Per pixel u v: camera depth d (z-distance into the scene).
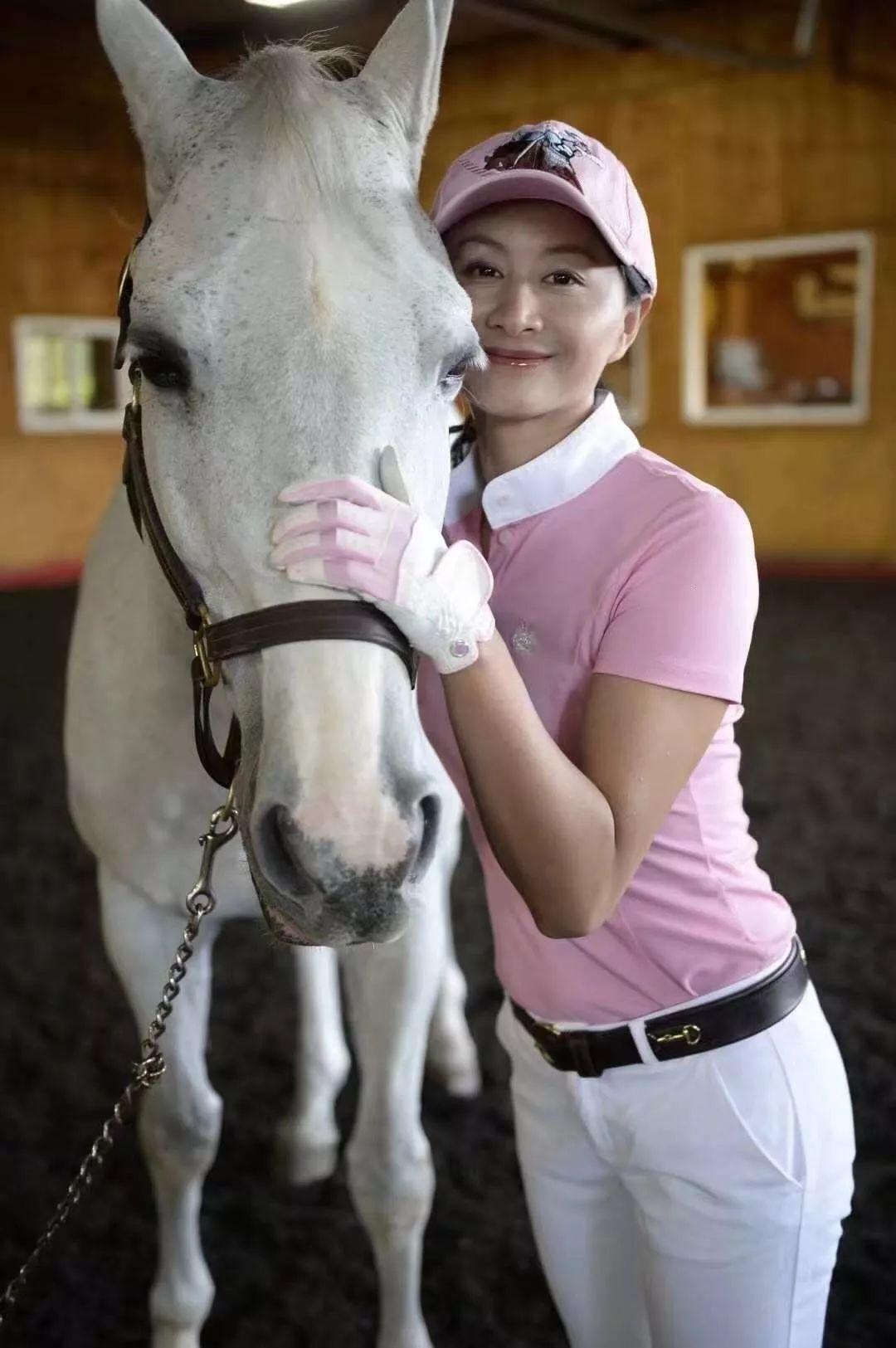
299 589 0.95
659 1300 1.19
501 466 1.19
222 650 1.01
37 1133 2.19
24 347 9.13
